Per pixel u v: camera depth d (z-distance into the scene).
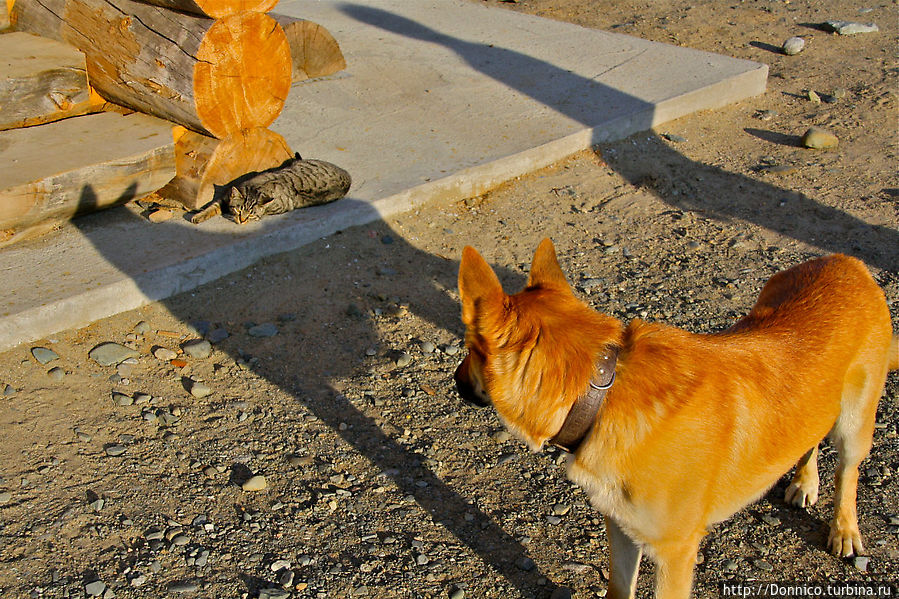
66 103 5.71
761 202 6.60
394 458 3.96
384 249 5.69
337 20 10.06
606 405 2.69
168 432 3.97
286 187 5.49
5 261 4.84
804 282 3.43
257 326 4.79
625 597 3.08
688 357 2.78
